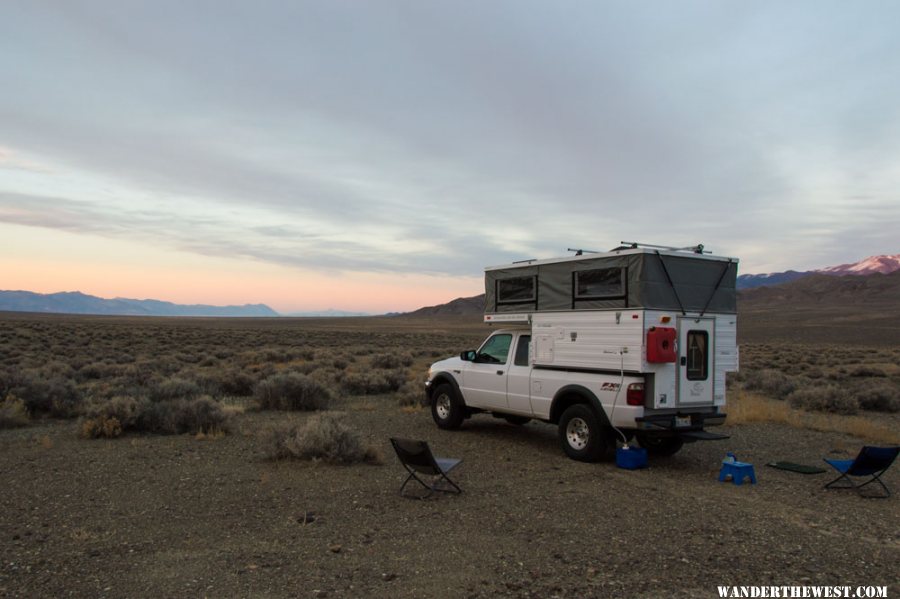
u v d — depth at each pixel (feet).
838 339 259.60
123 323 319.88
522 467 30.53
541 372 34.53
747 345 211.41
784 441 39.32
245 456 31.65
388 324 469.98
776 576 16.94
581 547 19.02
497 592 15.67
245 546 18.83
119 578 16.33
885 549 19.25
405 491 25.48
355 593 15.53
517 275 36.65
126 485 25.86
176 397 49.26
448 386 41.09
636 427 29.60
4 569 16.85
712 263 32.01
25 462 29.89
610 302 30.83
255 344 161.79
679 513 22.94
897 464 32.73
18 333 148.77
